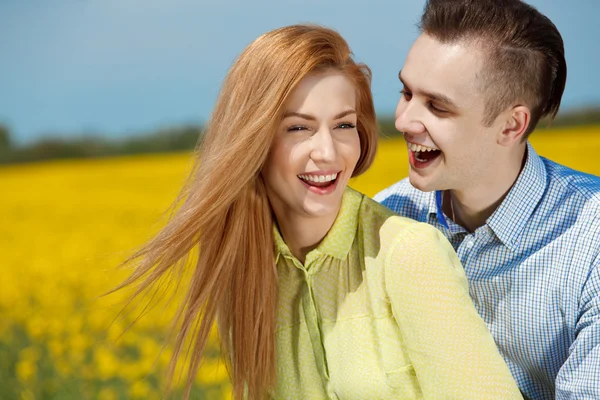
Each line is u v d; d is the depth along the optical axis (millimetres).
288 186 1936
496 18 2092
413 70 2143
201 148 2061
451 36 2098
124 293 5785
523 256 2225
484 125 2133
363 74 1947
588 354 2006
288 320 2100
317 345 2023
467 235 2303
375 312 1907
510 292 2236
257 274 2057
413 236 1837
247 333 2090
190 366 2127
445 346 1763
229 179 1909
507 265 2248
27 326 5832
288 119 1876
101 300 6152
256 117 1857
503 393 1743
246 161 1891
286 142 1898
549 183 2242
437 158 2189
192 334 2135
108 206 13977
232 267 2066
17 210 14203
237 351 2121
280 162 1916
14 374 4750
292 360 2098
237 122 1885
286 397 2115
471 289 2307
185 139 31141
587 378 1979
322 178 1910
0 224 12547
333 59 1866
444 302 1776
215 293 2068
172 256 1990
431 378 1789
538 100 2184
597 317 2039
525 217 2217
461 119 2113
